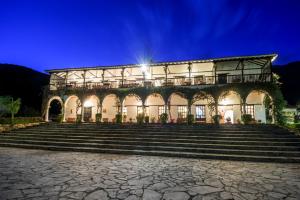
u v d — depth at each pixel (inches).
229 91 750.5
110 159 390.0
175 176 270.5
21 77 1592.0
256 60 778.2
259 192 211.0
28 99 1477.6
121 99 860.6
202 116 856.9
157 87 823.7
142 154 443.8
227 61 807.7
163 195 201.0
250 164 353.7
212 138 502.0
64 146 520.4
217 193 207.5
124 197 195.2
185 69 912.9
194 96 799.1
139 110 930.1
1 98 903.1
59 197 194.1
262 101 796.0
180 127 610.9
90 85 944.3
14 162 355.6
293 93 1669.5
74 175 271.9
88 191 210.8
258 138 478.9
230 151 419.2
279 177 269.0
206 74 908.0
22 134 641.6
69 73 1027.3
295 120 832.9
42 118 929.5
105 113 970.1
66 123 799.1
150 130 605.6
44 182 240.5
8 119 773.3
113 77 1010.1
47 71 992.2
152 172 291.3
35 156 417.7
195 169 312.2
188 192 209.9
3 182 239.9
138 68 914.7
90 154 449.4
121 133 599.2
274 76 729.6
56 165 333.7
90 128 671.8
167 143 481.7
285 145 443.5
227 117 831.1
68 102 1029.2
